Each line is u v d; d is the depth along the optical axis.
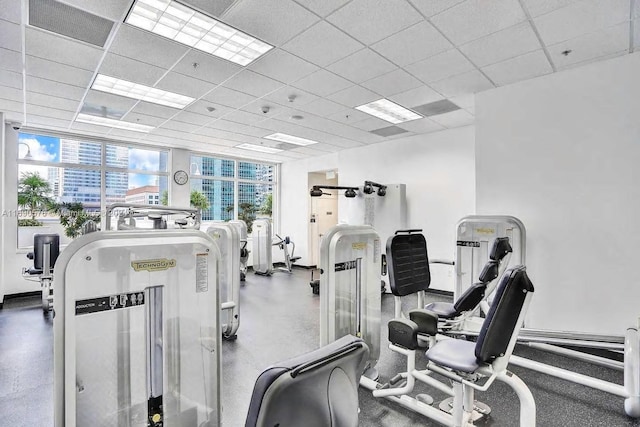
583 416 2.38
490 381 1.80
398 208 6.35
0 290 5.20
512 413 2.40
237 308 3.86
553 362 3.22
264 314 4.85
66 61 3.38
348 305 2.67
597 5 2.52
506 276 1.72
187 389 1.80
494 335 1.71
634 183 3.20
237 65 3.50
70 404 1.43
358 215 6.84
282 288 6.56
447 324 3.14
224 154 8.46
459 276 3.86
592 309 3.40
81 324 1.48
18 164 5.80
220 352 1.91
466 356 1.94
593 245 3.40
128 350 1.61
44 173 6.08
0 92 4.21
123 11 2.58
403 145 6.68
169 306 1.73
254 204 9.34
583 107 3.46
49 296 4.95
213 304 1.88
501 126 4.00
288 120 5.47
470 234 3.82
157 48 3.15
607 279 3.32
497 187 4.02
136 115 5.18
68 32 2.86
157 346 1.70
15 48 3.11
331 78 3.82
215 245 1.90
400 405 2.47
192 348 1.81
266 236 7.96
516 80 3.85
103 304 1.53
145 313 1.66
